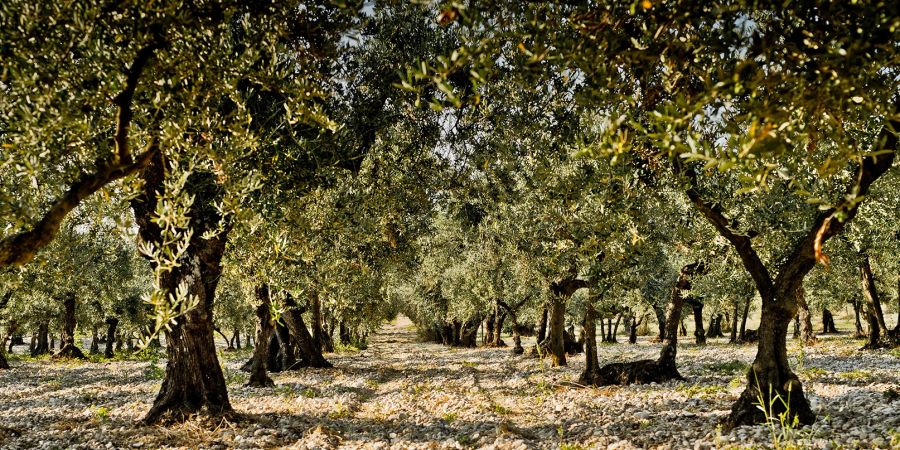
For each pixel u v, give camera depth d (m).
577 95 4.45
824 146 7.19
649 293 51.28
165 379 12.96
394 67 12.47
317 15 7.20
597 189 8.69
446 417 14.52
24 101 5.45
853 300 46.25
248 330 66.06
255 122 9.76
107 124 6.57
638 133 6.75
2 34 5.17
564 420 13.70
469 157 14.68
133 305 54.03
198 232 11.70
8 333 44.47
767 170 3.38
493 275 39.94
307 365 30.67
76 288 37.47
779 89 4.03
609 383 20.09
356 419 14.89
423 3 3.75
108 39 6.26
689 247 16.67
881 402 12.05
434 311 59.81
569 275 21.75
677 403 14.72
